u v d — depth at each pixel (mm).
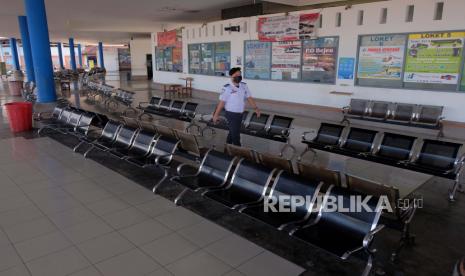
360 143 5590
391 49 8797
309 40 10461
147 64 30578
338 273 2959
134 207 4227
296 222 3064
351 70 9633
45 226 3777
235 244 3408
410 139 5113
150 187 4844
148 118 10023
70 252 3275
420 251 3307
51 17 16797
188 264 3088
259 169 3668
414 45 8383
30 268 3039
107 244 3412
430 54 8164
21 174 5402
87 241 3469
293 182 3350
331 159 6348
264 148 7074
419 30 8250
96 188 4824
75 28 21812
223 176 3965
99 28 21984
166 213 4062
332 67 10062
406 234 3279
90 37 30891
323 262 3115
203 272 2980
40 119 8852
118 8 13930
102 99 14094
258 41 11945
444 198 4551
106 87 13336
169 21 18734
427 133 8320
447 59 7930
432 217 4012
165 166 4676
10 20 18578
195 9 14422
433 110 7898
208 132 8422
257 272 2980
